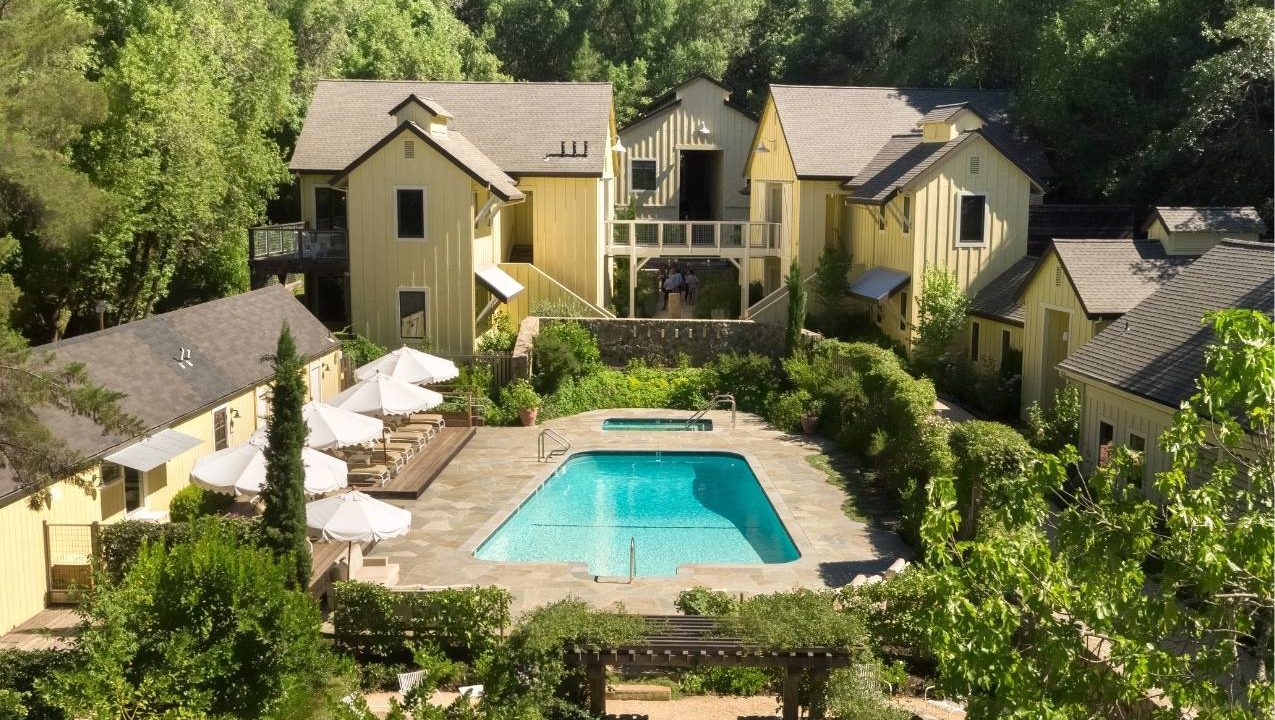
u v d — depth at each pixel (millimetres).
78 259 36062
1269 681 8695
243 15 46656
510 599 18781
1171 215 30484
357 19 58688
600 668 15195
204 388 26766
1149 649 9078
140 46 38625
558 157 42156
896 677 16594
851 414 32625
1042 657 9633
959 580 9781
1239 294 23562
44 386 16906
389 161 37438
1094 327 28312
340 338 38094
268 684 13727
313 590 20516
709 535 25906
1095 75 40938
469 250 37625
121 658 12695
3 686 13406
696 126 54188
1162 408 21891
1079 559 10148
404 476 28672
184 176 38312
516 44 70562
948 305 34906
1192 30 40188
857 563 22953
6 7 25500
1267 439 9633
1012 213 37094
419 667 18359
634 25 70312
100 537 20391
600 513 27656
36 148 25438
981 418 32094
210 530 16312
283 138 54562
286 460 18719
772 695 17500
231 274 47188
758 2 68938
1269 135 37062
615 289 46594
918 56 54062
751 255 44125
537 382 36719
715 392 37062
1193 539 9391
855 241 42969
